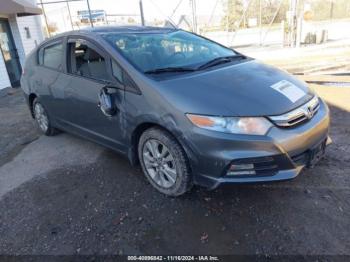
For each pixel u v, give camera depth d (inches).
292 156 105.0
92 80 140.7
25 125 233.1
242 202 116.8
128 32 151.2
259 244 97.3
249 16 856.9
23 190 138.0
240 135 99.9
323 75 318.7
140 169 146.7
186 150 108.3
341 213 107.7
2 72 390.9
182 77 120.5
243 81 118.6
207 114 102.9
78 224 112.2
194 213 112.8
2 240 107.7
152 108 114.3
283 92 113.6
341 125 178.7
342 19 919.0
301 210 110.4
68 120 166.4
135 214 114.9
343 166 135.1
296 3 580.4
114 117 131.2
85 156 165.6
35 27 523.2
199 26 700.0
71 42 155.4
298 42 553.6
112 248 100.1
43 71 177.0
